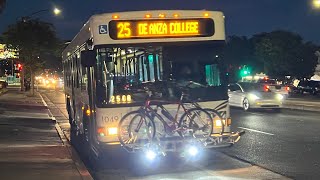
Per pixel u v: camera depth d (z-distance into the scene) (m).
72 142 15.27
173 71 9.77
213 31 10.02
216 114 9.82
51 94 59.56
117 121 9.52
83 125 12.49
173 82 9.75
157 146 9.49
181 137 9.62
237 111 27.48
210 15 10.01
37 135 16.70
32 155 11.82
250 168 10.42
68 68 17.12
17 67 57.69
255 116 23.89
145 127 9.48
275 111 27.38
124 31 9.62
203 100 9.84
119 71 9.58
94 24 9.57
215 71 9.99
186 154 10.01
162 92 9.69
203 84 9.89
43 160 11.02
